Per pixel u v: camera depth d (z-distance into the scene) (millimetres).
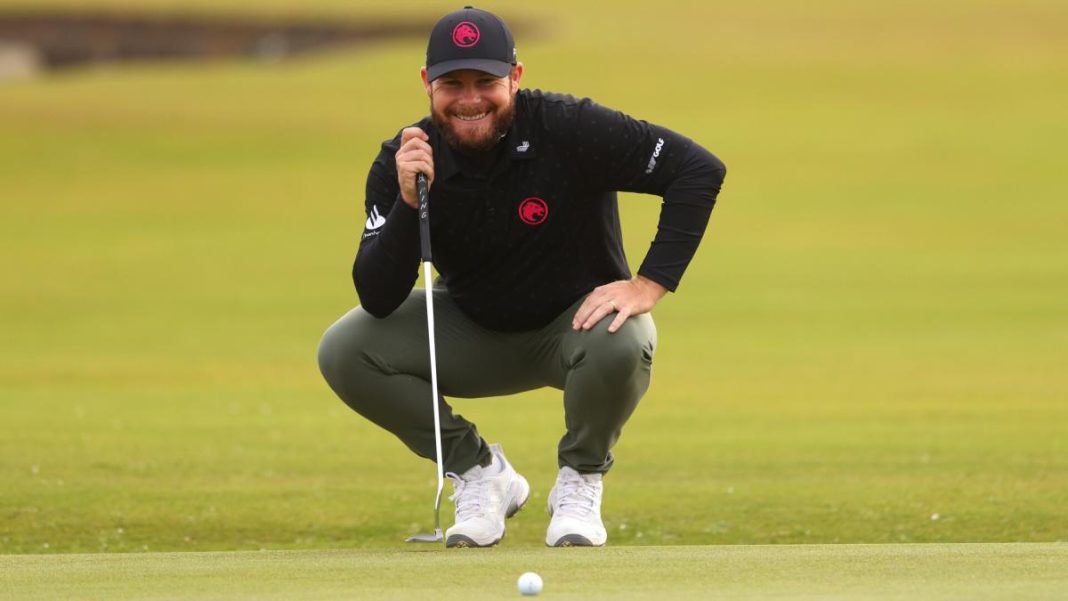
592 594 12023
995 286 70125
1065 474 27766
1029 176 102188
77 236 89562
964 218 90812
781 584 12555
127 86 134625
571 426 17531
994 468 28609
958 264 77125
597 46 142750
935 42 143750
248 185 104875
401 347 17781
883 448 31641
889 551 15070
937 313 62125
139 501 25844
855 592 12008
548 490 27125
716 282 72500
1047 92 125438
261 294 71688
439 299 18047
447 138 16469
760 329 58469
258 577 13359
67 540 23359
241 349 54906
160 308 67375
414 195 16484
